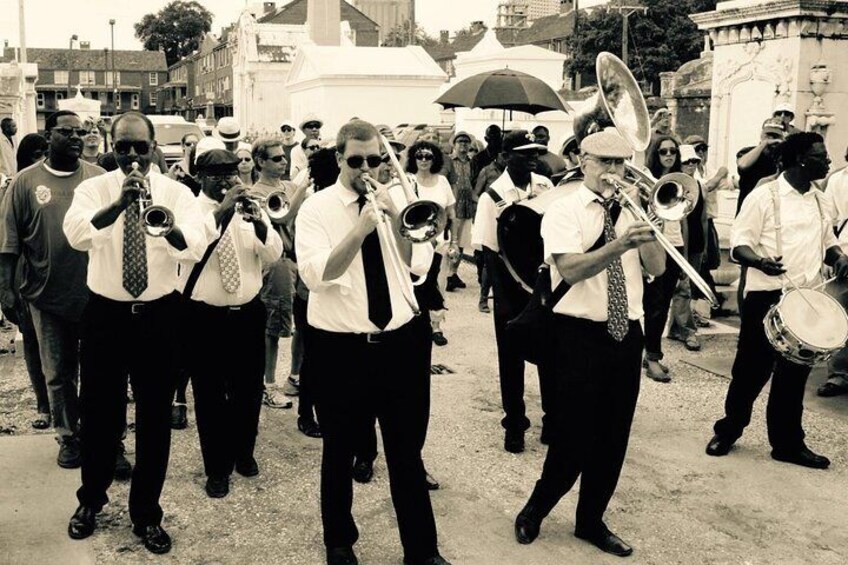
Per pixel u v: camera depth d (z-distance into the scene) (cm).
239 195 468
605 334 416
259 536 447
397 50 2055
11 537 438
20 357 779
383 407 397
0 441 566
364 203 397
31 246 500
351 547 412
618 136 410
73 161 503
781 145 550
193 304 480
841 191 724
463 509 480
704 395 689
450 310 991
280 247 505
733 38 1202
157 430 422
